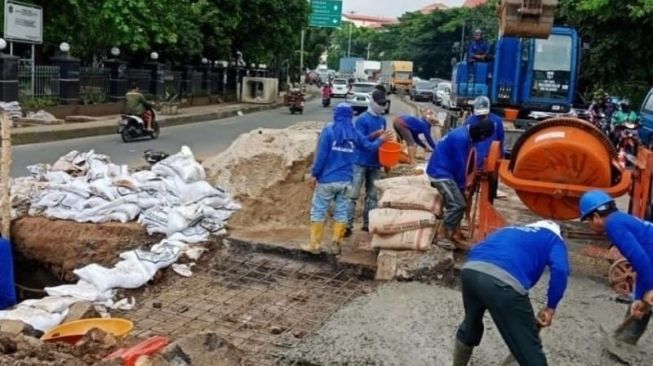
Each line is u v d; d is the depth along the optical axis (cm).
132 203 888
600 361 536
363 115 868
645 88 2066
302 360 542
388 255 741
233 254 815
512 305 436
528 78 1583
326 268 788
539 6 1198
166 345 480
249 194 913
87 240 859
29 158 1506
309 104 4616
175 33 2917
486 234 766
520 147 755
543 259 454
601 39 2038
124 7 2448
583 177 722
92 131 2027
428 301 645
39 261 879
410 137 1098
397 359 530
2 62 1995
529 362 435
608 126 1798
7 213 869
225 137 2158
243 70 4516
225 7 3769
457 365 493
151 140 1970
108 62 2714
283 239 841
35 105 2206
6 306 652
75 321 578
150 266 732
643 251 504
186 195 902
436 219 760
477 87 1652
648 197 750
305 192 923
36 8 2167
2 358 441
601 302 662
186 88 3609
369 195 882
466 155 744
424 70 8112
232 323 641
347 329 582
